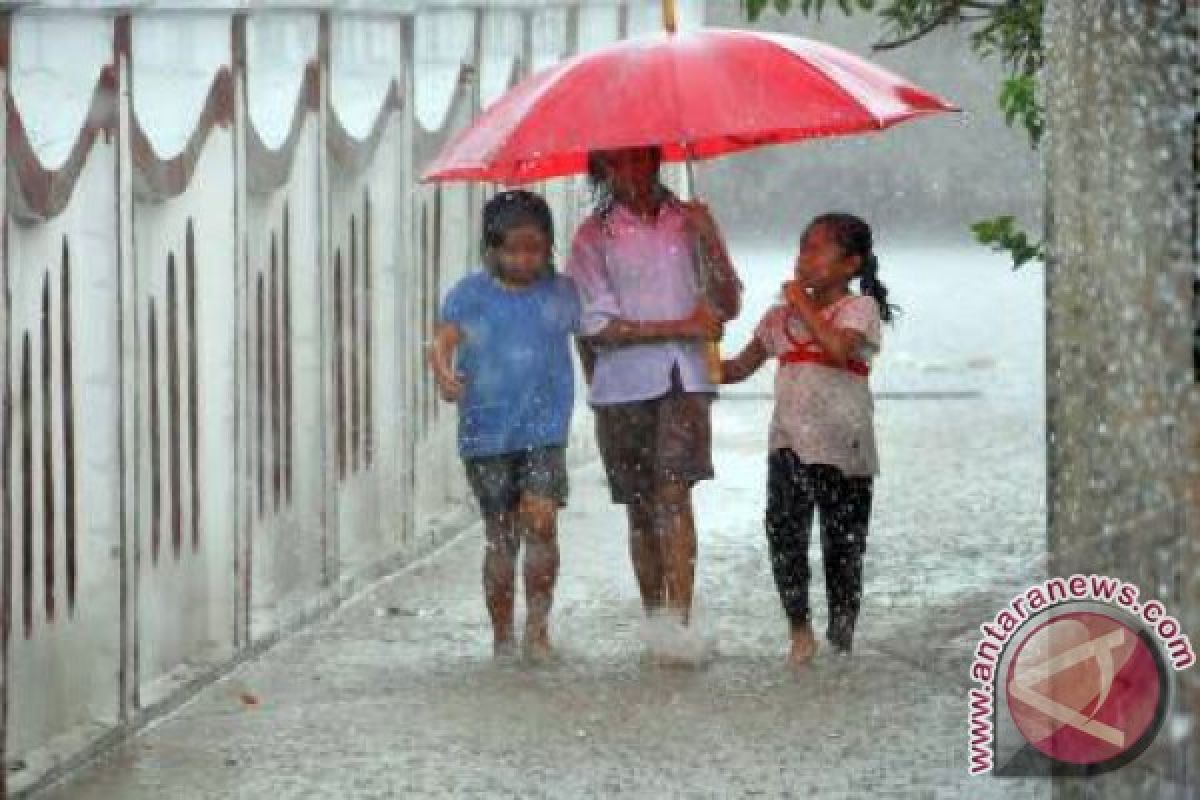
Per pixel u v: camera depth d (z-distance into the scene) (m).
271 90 25.84
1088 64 14.75
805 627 23.59
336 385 27.16
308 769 19.86
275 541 25.16
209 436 23.48
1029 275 82.81
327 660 24.08
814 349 23.38
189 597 23.06
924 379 50.34
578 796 18.97
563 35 38.19
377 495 29.02
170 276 22.27
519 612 26.55
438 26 32.34
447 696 22.44
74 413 19.94
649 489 24.00
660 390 23.62
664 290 23.75
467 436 23.92
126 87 20.62
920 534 31.41
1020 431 41.97
